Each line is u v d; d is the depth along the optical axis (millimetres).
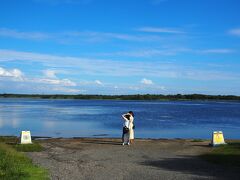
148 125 48562
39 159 18812
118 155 20328
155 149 22812
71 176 14453
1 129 43531
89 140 28250
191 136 37062
